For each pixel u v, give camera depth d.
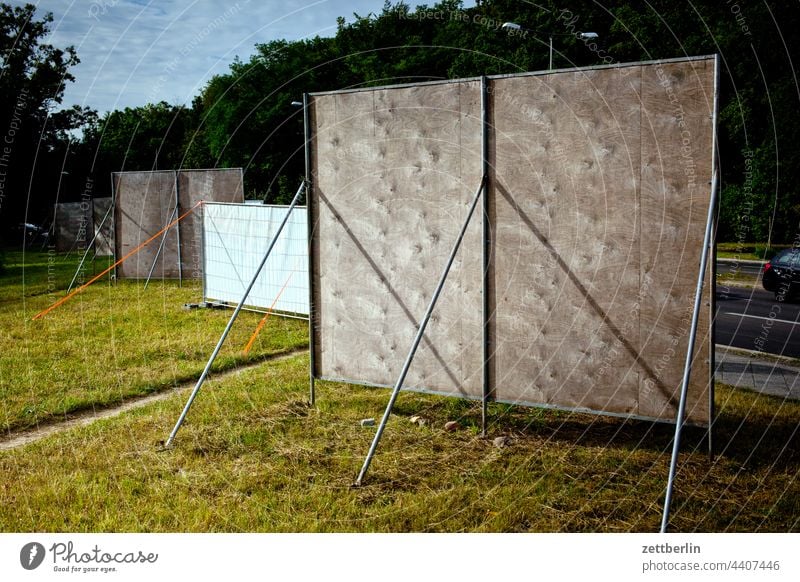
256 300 13.94
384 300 7.48
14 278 21.17
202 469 5.88
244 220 13.97
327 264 7.79
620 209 6.23
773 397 7.80
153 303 15.05
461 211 6.94
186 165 51.22
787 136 28.22
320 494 5.41
